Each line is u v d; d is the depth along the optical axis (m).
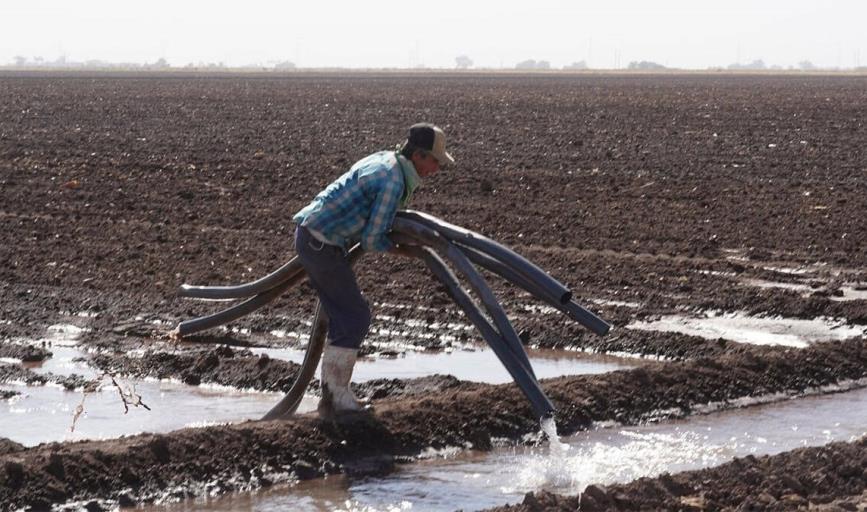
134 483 9.48
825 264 19.50
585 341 14.90
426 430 10.77
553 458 10.48
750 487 9.21
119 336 15.12
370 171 10.20
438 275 10.36
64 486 9.27
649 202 25.86
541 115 55.44
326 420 10.58
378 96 77.62
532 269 9.98
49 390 12.93
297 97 75.25
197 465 9.76
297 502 9.40
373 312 16.30
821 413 11.96
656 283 17.94
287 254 20.09
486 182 27.62
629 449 10.76
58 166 32.19
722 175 30.53
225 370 13.38
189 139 41.00
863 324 15.72
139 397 11.59
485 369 13.81
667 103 66.69
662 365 12.75
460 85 106.12
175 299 16.97
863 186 28.22
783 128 46.69
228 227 22.94
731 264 19.16
